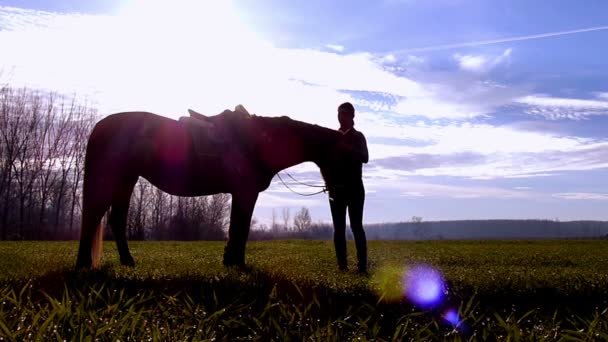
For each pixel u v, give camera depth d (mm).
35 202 51469
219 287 6543
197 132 9211
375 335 4984
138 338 4555
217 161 9211
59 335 4277
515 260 13172
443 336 5172
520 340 4883
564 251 17781
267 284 6688
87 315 4922
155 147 9141
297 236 93312
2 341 4230
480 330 5430
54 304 4922
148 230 57875
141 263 9562
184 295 6262
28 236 47875
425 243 27609
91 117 51844
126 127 9195
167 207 59531
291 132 9211
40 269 7883
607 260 13180
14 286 6461
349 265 10695
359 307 5855
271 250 16859
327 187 9633
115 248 16969
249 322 5422
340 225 9656
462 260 13039
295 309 5648
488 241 31766
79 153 51188
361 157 9258
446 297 6441
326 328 5066
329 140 9234
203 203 60031
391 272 8969
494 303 6629
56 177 51531
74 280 6797
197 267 8266
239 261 9156
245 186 9203
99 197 8859
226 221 61656
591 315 5996
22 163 47406
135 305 5691
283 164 9398
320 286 6613
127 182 9344
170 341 4590
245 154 9148
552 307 6656
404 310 5984
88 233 8820
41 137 49219
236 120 9172
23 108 48500
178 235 58125
